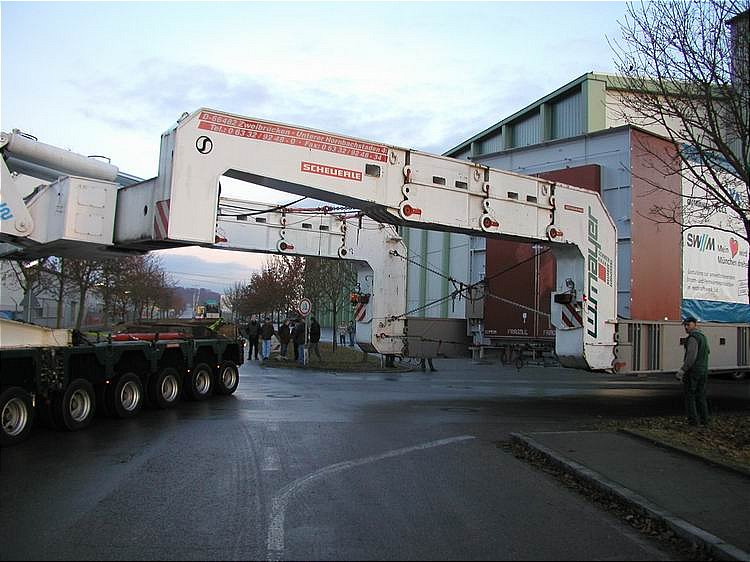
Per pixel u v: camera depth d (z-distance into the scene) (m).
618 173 14.37
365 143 10.27
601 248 12.52
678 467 7.38
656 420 11.16
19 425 8.85
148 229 8.40
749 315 16.22
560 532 5.41
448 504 6.16
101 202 8.46
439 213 10.87
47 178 9.05
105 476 7.05
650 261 13.85
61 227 8.16
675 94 9.08
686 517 5.59
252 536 5.16
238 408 12.48
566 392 16.69
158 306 59.69
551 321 12.53
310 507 5.98
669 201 14.07
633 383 19.73
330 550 4.87
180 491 6.48
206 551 4.82
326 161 9.84
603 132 14.96
